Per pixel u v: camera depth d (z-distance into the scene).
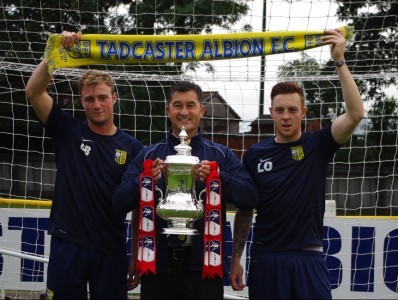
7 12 7.68
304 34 4.02
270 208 3.71
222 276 3.54
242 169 3.71
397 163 11.63
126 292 3.91
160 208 3.53
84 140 3.88
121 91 10.23
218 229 3.47
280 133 3.75
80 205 3.81
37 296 6.68
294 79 6.38
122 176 3.77
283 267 3.64
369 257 6.07
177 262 3.58
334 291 6.09
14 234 6.04
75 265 3.77
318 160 3.75
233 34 4.07
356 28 8.00
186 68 8.09
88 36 3.97
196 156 3.70
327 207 6.41
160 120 10.47
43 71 3.79
